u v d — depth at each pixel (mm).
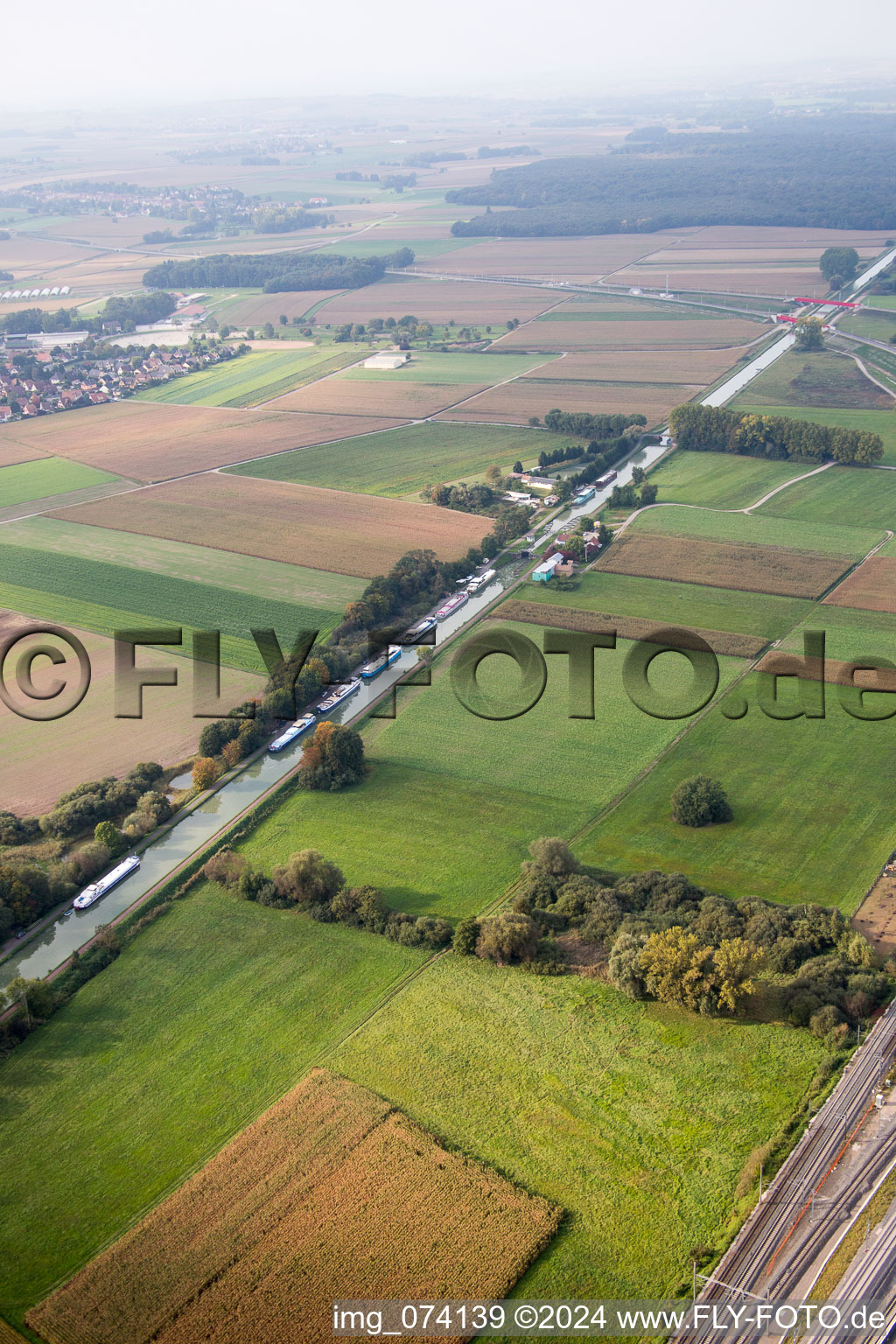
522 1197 96750
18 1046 118500
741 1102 106000
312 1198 97750
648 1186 97875
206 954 132375
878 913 132125
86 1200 99438
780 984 121688
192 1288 90375
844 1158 99125
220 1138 105375
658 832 150875
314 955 131125
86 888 146000
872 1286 87938
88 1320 88312
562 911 135500
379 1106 107125
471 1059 113125
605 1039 115000
